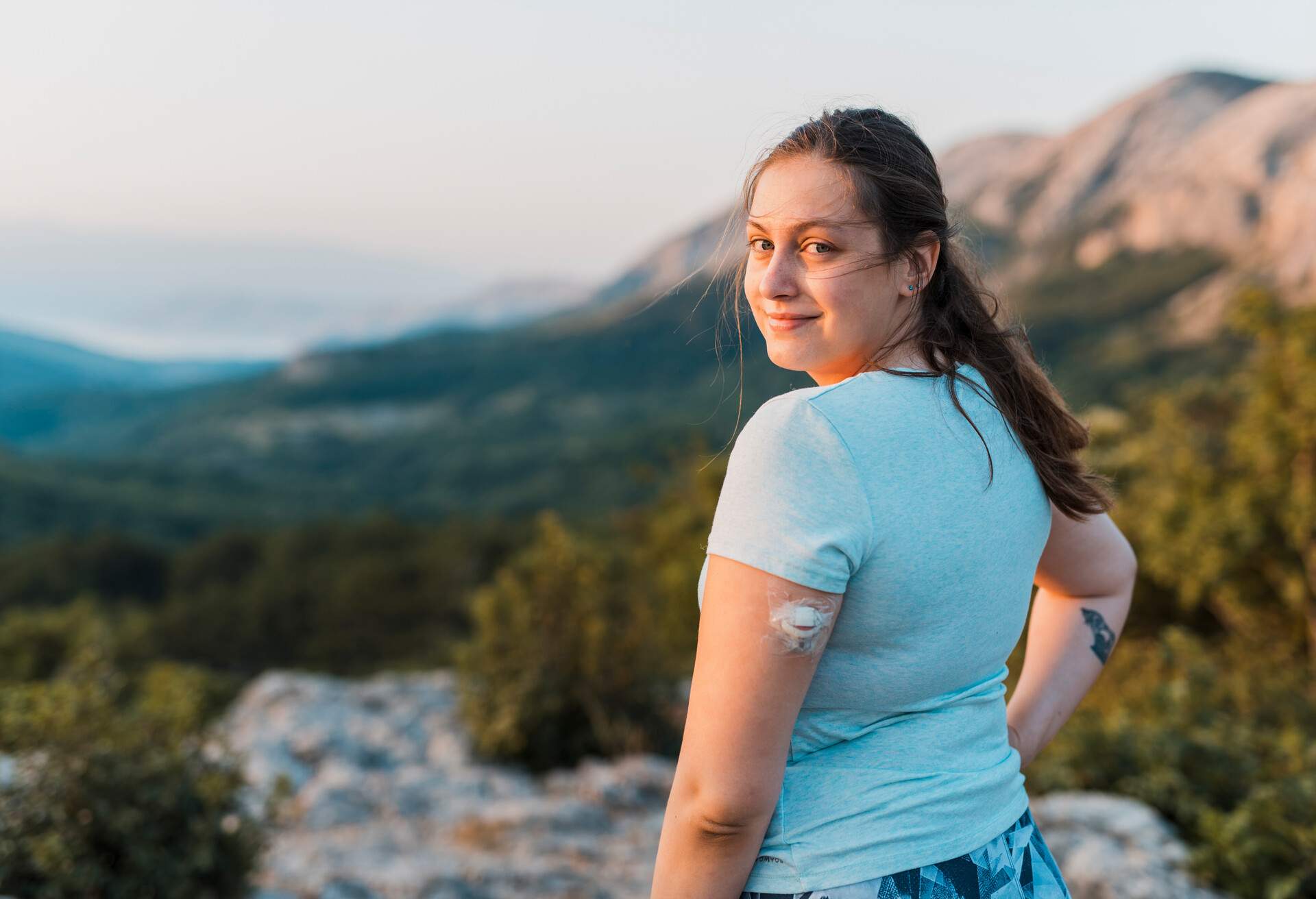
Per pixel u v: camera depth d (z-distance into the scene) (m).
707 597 0.88
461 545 47.69
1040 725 1.18
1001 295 1.09
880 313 0.95
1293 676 6.18
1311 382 8.73
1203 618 10.68
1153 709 5.45
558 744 6.55
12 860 3.07
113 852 3.24
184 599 49.00
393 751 6.66
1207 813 3.86
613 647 6.77
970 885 0.89
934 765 0.91
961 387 0.94
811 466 0.85
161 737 3.70
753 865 0.91
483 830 5.03
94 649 3.90
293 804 5.37
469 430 183.75
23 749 3.34
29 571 56.66
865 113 0.98
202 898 3.49
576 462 128.00
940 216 0.96
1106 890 3.54
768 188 0.96
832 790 0.90
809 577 0.82
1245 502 9.16
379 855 4.56
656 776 5.93
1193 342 103.44
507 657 6.89
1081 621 1.22
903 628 0.87
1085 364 105.00
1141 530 10.35
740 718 0.84
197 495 128.12
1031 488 0.99
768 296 0.96
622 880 4.32
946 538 0.87
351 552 55.31
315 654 42.25
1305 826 3.58
